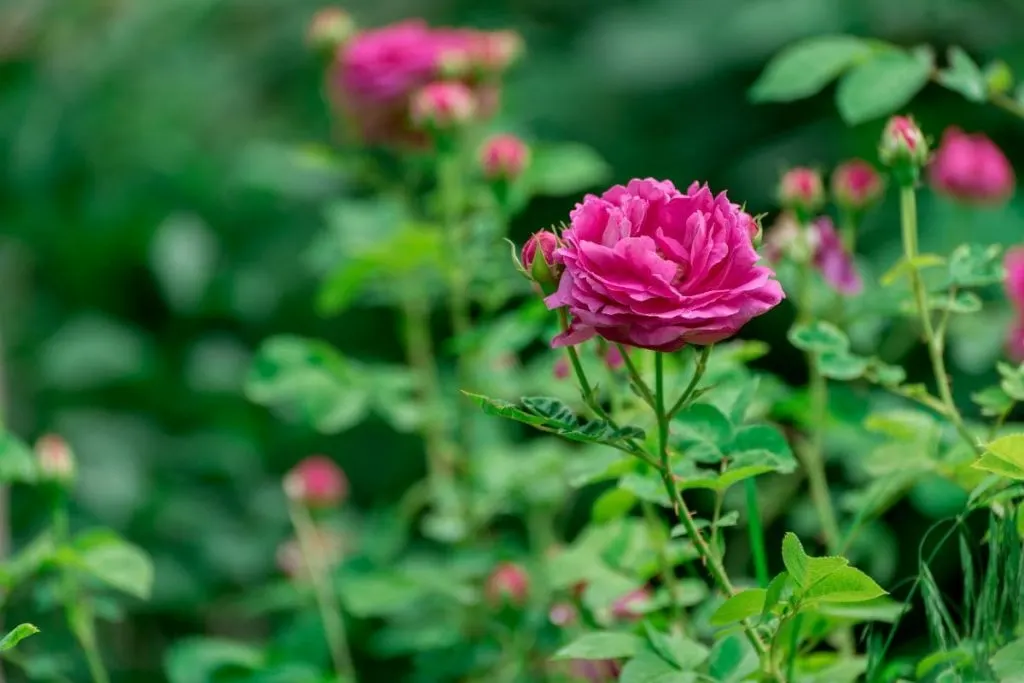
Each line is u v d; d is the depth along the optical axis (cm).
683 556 118
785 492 134
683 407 102
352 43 144
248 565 188
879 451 114
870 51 123
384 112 141
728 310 96
